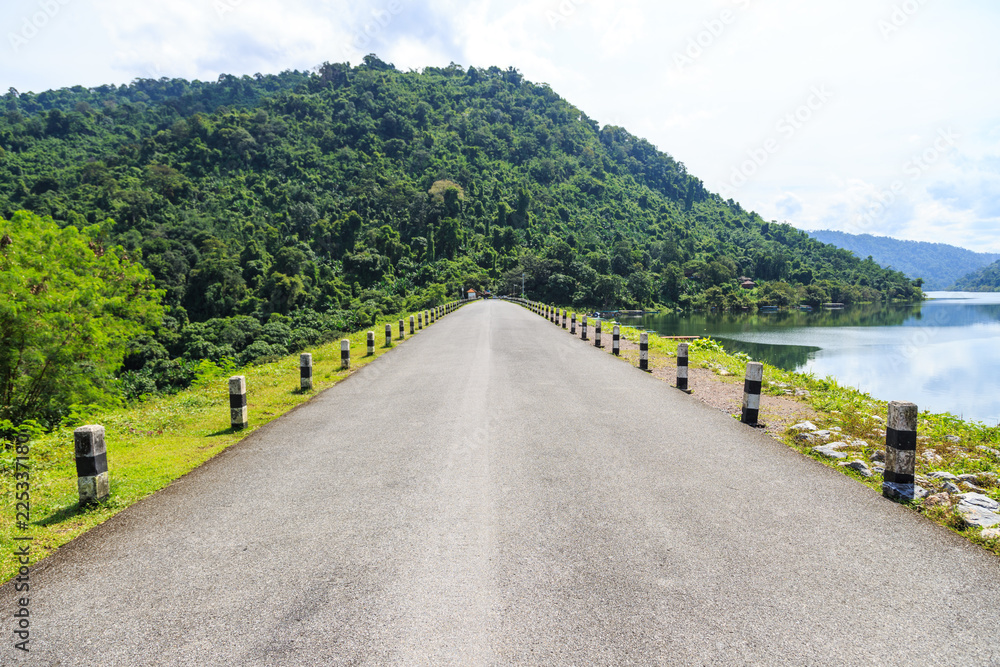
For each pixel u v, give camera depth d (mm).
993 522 4496
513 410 8859
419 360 15500
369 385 11672
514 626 3229
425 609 3414
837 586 3652
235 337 52469
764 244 177125
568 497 5160
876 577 3766
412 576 3807
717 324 86812
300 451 6906
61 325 15234
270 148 180625
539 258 129250
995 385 28875
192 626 3305
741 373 13055
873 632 3178
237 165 170500
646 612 3363
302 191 159125
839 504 4996
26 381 15438
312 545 4312
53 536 4598
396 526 4609
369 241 141500
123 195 119312
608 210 194000
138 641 3172
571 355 16281
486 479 5656
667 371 13289
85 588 3756
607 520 4652
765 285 130875
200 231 109500
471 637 3135
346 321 54781
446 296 100188
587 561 3975
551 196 193625
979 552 4117
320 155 188625
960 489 5500
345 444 7156
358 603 3500
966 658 2969
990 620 3293
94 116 184125
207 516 4938
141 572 3961
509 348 18188
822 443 6859
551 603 3457
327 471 6086
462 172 195125
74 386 15898
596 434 7363
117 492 5551
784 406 9352
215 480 5902
